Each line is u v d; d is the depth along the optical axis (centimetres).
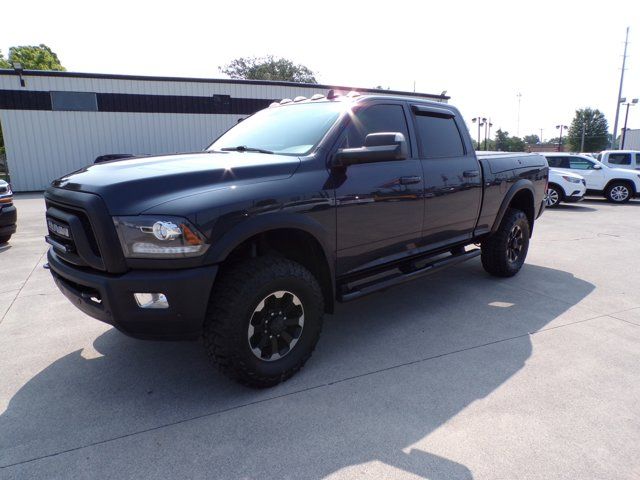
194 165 273
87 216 241
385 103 367
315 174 296
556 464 212
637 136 4622
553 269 577
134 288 235
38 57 4734
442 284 506
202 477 206
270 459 217
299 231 292
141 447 227
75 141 2031
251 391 280
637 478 203
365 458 218
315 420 249
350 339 357
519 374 299
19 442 232
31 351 338
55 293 479
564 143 7881
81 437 236
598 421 247
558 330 374
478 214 452
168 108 2152
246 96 2289
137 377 299
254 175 271
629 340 354
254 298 260
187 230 234
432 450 223
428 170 383
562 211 1258
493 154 500
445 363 315
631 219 1077
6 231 730
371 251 342
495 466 211
